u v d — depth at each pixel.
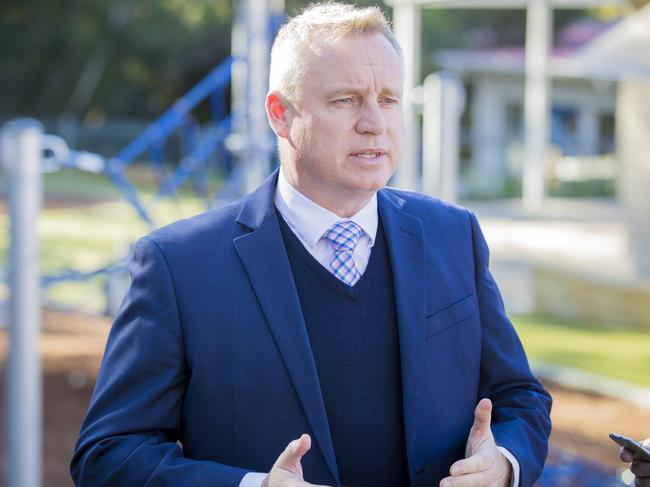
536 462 2.36
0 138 4.54
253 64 8.41
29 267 4.59
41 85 37.75
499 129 27.97
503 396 2.53
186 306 2.34
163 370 2.33
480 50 34.75
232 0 34.06
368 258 2.44
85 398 6.71
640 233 11.74
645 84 11.77
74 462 2.37
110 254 14.77
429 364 2.39
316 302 2.38
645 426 6.47
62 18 35.78
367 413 2.35
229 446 2.31
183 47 36.22
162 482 2.20
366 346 2.37
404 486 2.37
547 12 21.42
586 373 8.15
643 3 7.96
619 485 5.16
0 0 36.00
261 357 2.31
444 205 2.63
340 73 2.25
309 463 2.28
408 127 8.43
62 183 27.41
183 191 22.42
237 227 2.44
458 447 2.40
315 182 2.38
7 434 4.63
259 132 8.40
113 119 38.16
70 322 9.39
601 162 26.80
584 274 11.18
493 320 2.55
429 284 2.45
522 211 21.52
